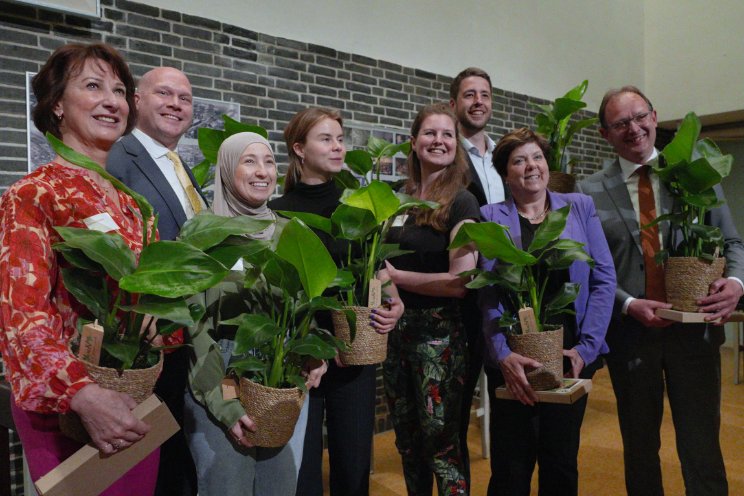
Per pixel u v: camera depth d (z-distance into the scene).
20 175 2.67
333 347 1.47
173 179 2.06
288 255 1.36
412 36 4.32
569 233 1.96
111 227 1.22
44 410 1.03
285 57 3.60
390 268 2.03
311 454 1.82
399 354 2.12
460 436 2.16
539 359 1.71
